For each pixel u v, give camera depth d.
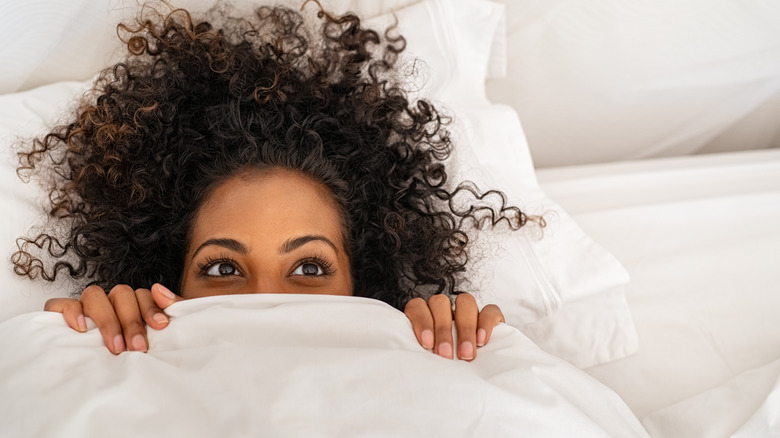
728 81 1.36
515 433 0.67
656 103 1.39
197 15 1.18
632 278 1.11
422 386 0.69
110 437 0.65
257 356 0.70
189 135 0.99
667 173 1.29
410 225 1.07
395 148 1.09
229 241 0.89
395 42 1.18
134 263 1.01
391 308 0.81
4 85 1.14
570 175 1.33
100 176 1.01
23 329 0.74
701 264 1.12
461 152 1.13
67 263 0.98
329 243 0.92
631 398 0.97
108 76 1.09
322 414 0.67
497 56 1.31
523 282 1.05
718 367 0.99
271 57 1.07
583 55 1.34
